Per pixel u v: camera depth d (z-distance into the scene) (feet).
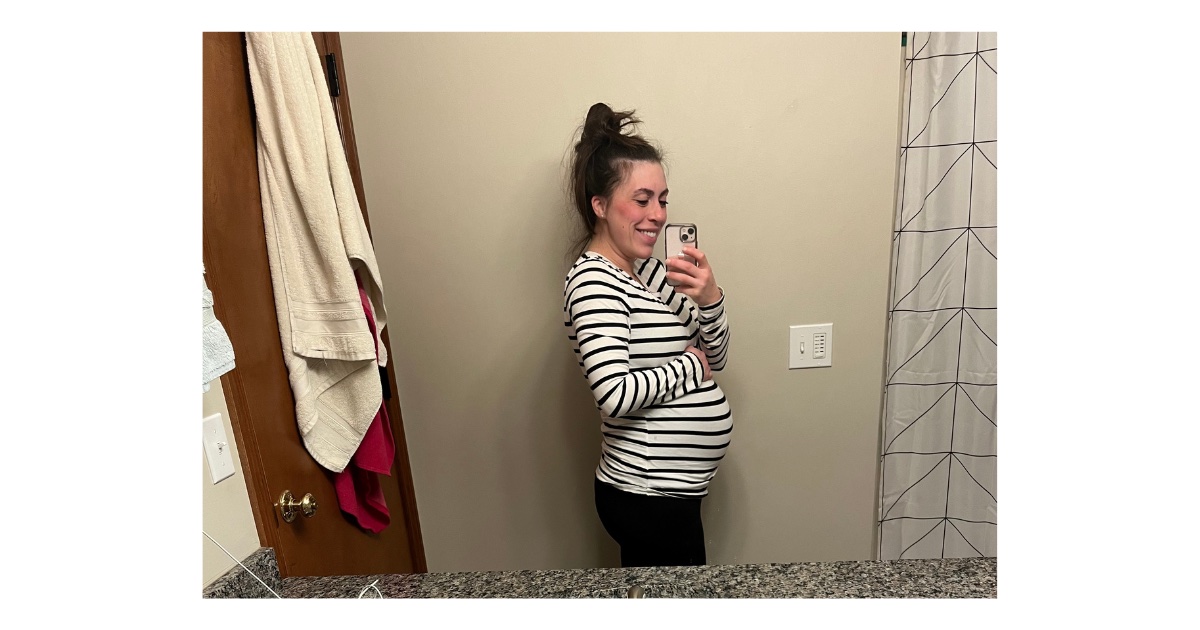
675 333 3.58
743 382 4.58
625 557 3.82
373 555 4.01
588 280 3.36
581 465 4.74
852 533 4.84
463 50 4.15
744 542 4.86
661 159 3.98
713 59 4.12
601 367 3.19
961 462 4.44
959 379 4.34
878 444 4.68
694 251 3.62
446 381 4.64
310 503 3.05
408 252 4.44
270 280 3.05
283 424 3.06
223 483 2.61
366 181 4.36
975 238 4.13
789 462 4.71
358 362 3.26
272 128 2.92
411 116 4.25
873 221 4.33
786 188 4.28
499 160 4.28
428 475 4.82
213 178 2.67
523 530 4.86
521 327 4.52
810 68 4.12
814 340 4.51
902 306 4.33
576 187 3.75
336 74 4.12
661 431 3.53
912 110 4.09
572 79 4.16
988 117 3.98
